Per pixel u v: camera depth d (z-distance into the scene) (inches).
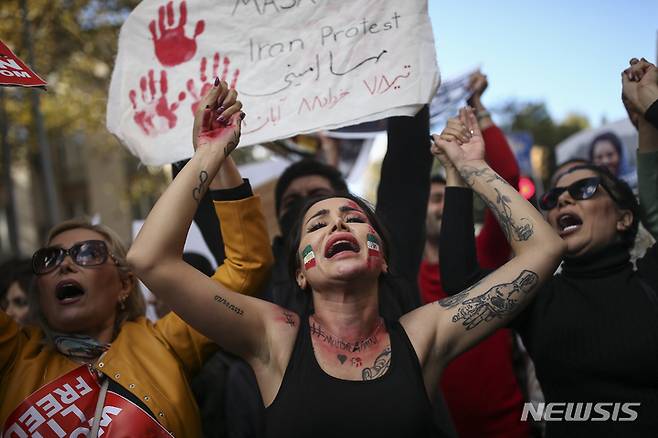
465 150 101.9
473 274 100.3
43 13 361.4
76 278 99.6
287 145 185.9
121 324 104.2
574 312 96.9
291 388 83.4
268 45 110.6
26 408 89.6
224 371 123.2
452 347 90.0
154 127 114.5
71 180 916.0
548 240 91.7
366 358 86.1
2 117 374.3
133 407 89.4
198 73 113.6
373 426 80.0
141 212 686.5
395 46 102.0
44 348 97.8
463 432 124.3
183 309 86.6
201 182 89.9
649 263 101.1
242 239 97.4
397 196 117.7
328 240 90.0
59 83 405.7
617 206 104.0
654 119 98.3
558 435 95.3
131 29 118.1
